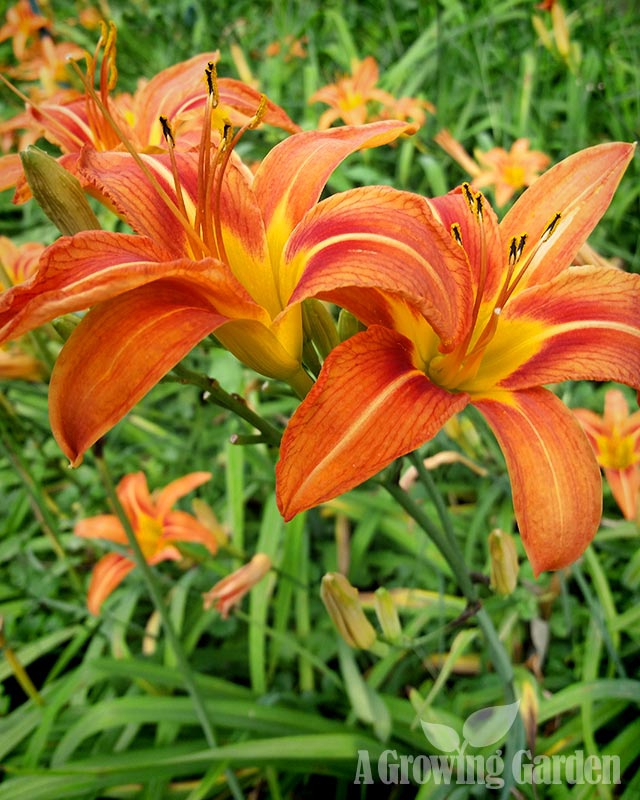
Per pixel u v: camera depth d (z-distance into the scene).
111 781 0.27
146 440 0.45
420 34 0.63
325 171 0.18
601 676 0.33
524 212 0.19
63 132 0.26
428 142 0.52
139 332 0.15
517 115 0.53
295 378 0.18
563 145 0.50
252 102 0.24
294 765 0.29
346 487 0.14
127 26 0.71
